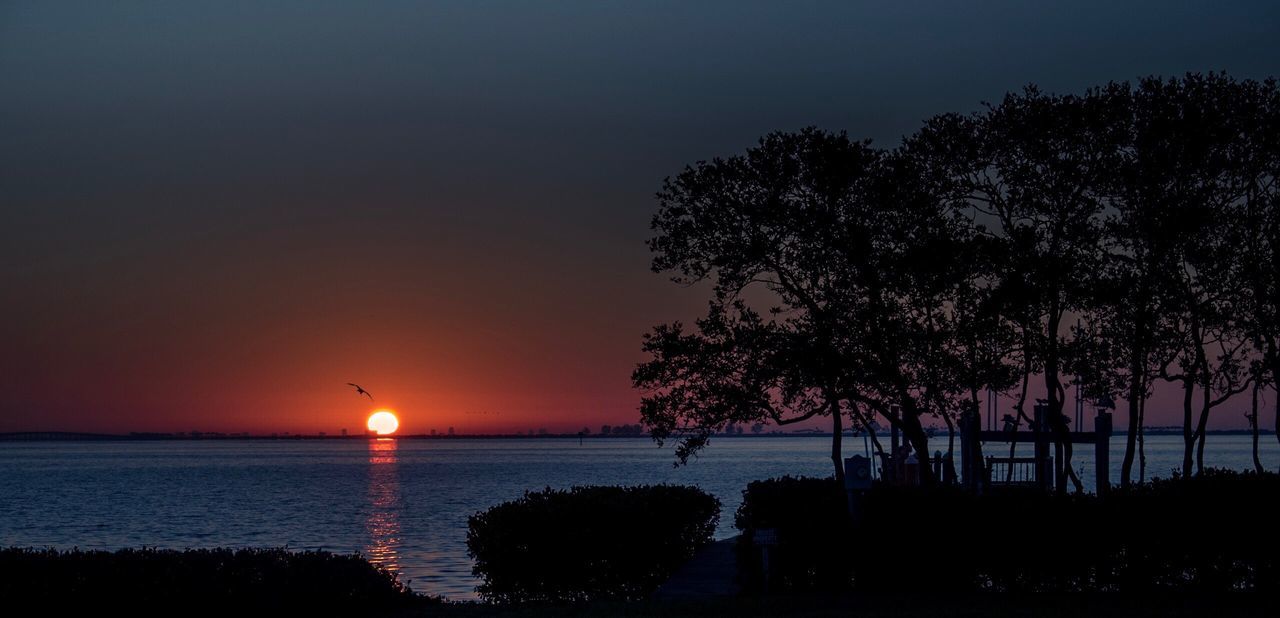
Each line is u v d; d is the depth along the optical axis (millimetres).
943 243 23094
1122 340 25141
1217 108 24391
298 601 17719
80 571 16922
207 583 17109
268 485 102250
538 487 93938
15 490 94375
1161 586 19375
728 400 25406
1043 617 16797
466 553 39156
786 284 25516
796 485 29531
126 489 95812
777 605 18688
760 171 25234
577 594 22703
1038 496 20188
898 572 19922
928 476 24781
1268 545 18828
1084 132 24641
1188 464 26531
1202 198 24609
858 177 24656
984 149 25344
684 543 27031
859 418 28891
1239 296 25219
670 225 26406
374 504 71000
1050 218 24984
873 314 23469
